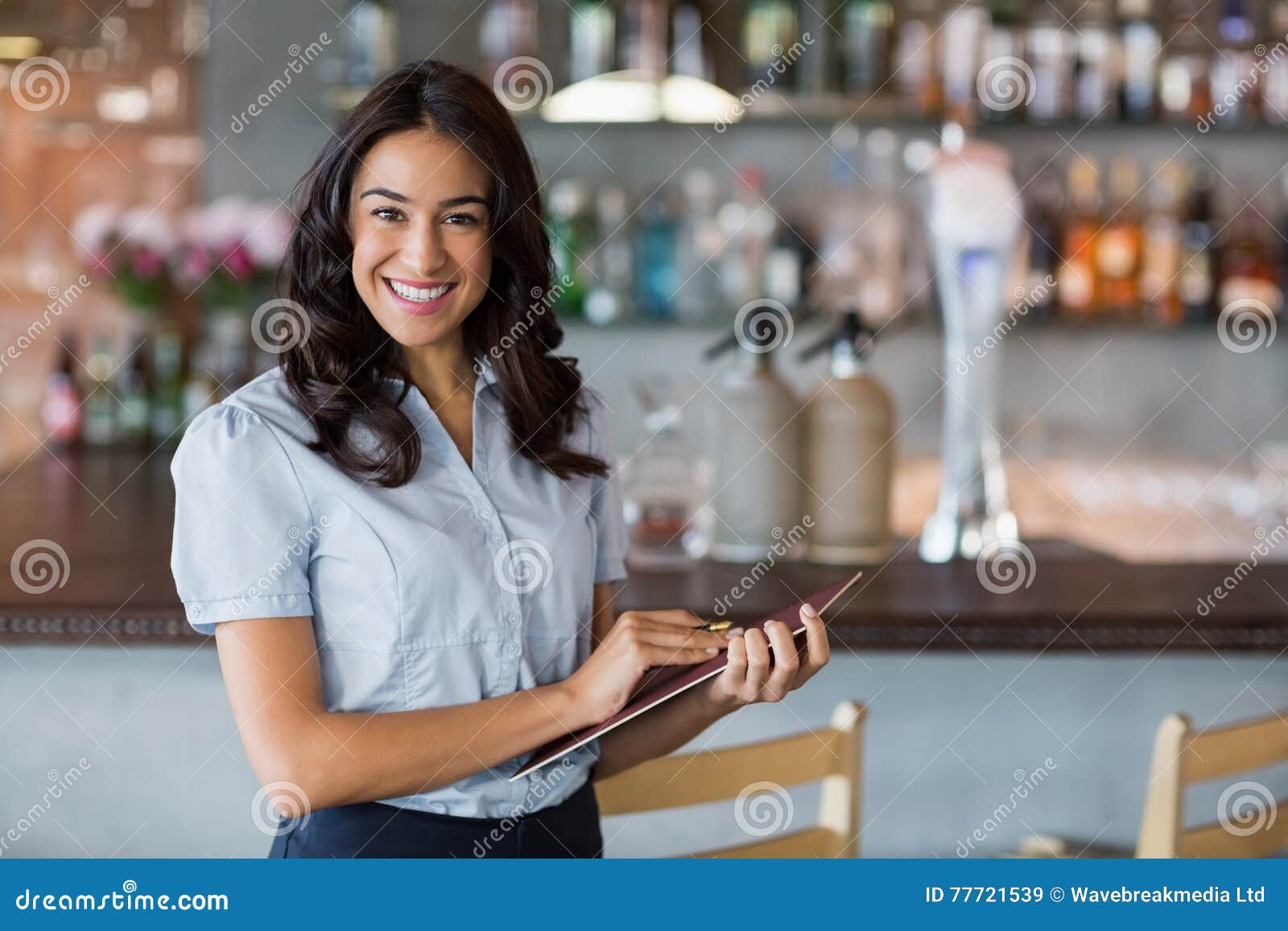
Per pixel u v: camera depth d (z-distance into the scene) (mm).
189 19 2896
